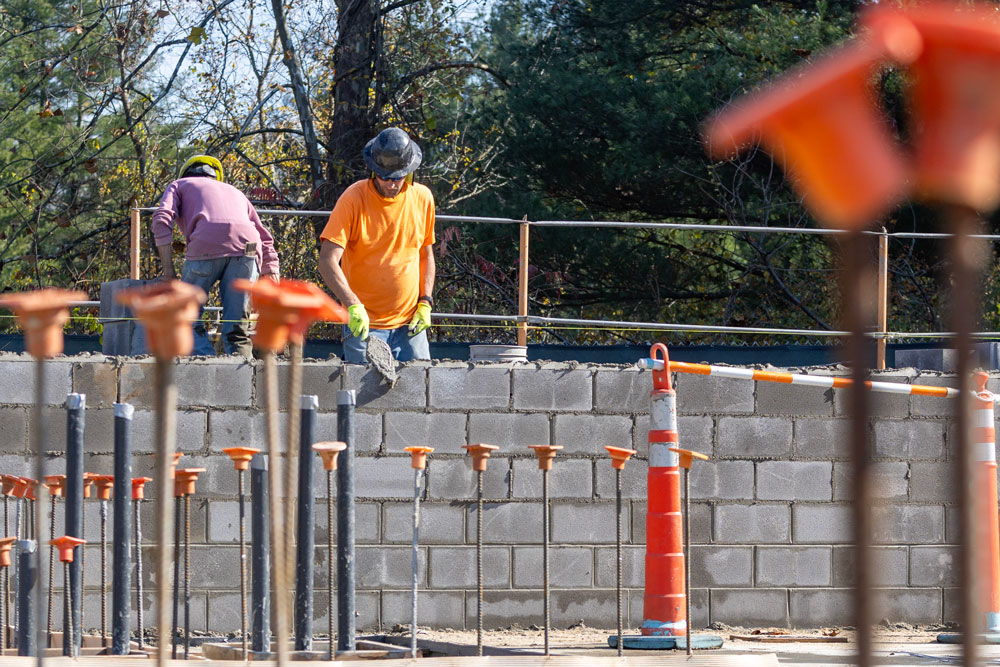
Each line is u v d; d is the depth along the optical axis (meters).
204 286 22.84
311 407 14.30
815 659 15.77
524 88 49.12
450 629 19.83
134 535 19.02
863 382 2.84
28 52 57.22
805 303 47.75
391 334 21.62
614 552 20.20
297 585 14.27
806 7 48.16
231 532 19.30
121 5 49.59
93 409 19.11
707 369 17.23
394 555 19.80
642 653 15.30
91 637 16.59
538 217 48.81
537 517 20.11
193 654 15.05
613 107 45.00
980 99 2.35
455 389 20.11
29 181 55.41
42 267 55.88
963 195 2.47
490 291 46.59
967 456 2.86
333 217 21.11
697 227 24.88
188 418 19.36
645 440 20.41
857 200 2.59
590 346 26.67
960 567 2.88
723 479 20.66
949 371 22.25
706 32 48.91
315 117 53.22
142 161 52.09
